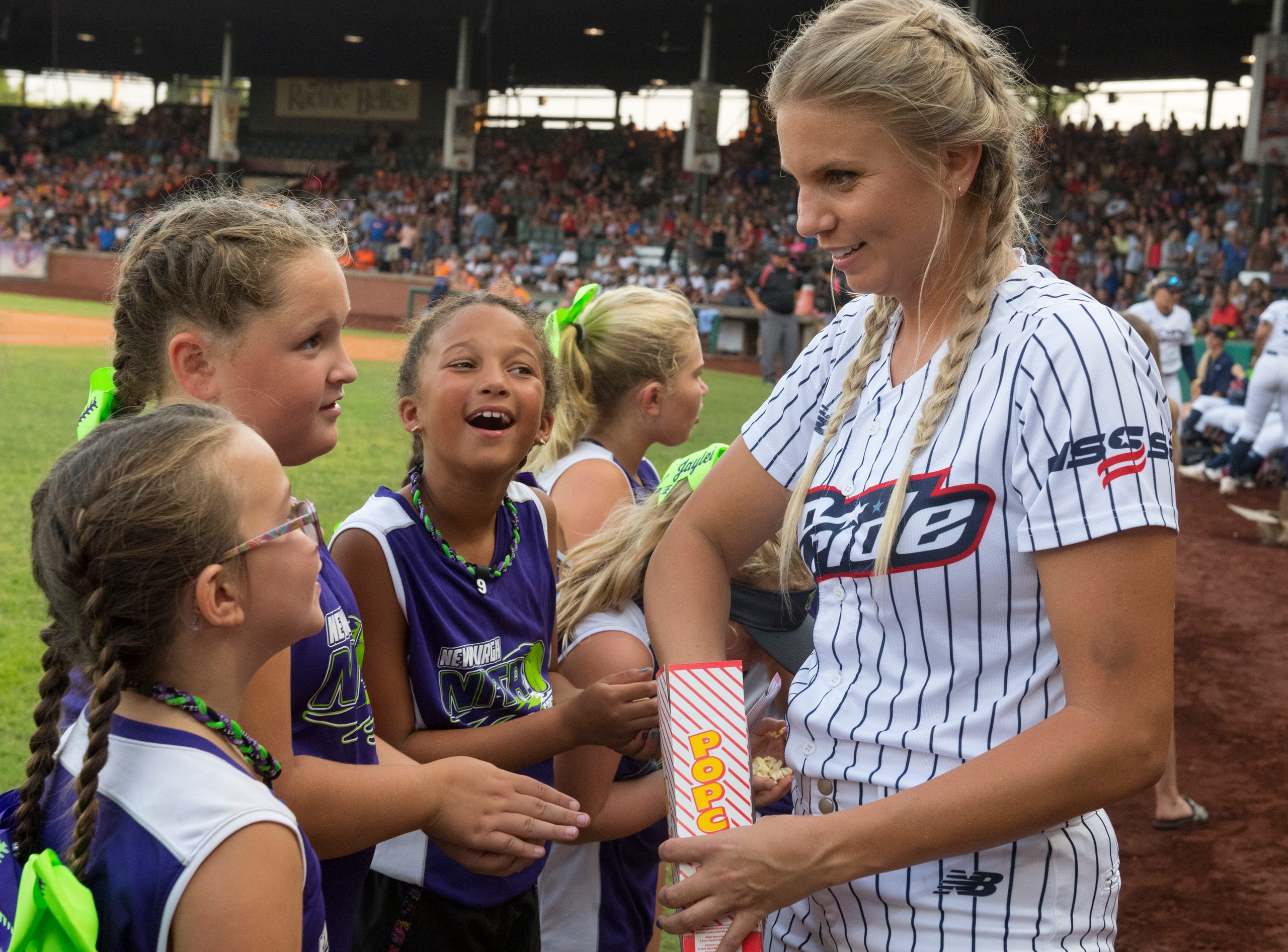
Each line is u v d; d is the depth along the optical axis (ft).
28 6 109.29
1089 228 77.20
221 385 4.71
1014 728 4.12
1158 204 81.66
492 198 105.19
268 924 3.44
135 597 3.54
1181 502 32.22
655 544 6.47
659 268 82.74
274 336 4.69
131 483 3.53
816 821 4.00
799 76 4.21
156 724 3.63
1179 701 16.99
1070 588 3.88
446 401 5.52
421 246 91.61
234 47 114.21
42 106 138.00
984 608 4.14
